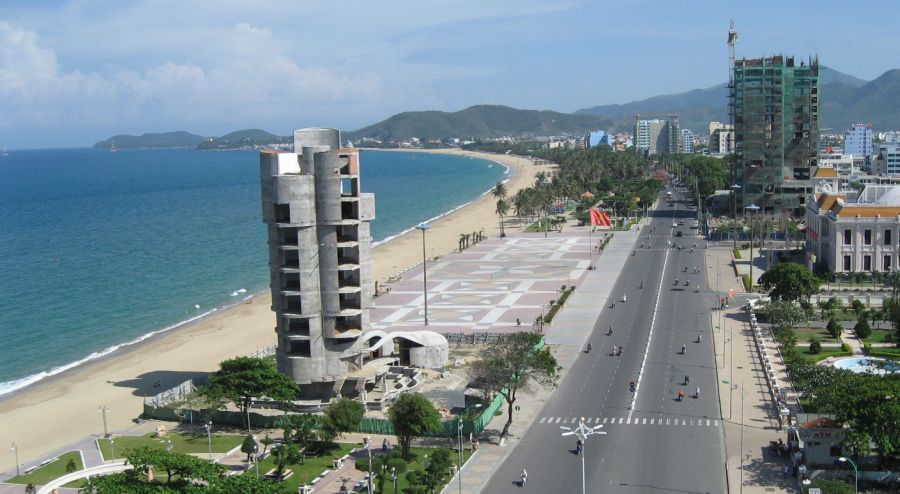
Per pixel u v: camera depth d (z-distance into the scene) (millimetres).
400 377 169625
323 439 130375
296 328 157875
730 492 111562
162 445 136750
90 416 157625
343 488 114500
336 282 154875
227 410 151000
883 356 170500
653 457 124562
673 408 146125
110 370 191000
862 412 112312
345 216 159750
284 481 118250
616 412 145375
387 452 128875
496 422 143000
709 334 196625
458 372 174000
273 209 153250
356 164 156000
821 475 113250
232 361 148625
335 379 155500
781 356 175250
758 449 126312
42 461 132125
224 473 106750
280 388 145375
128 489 96125
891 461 113438
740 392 153375
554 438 134125
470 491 114375
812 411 136000
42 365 199250
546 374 146250
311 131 158375
